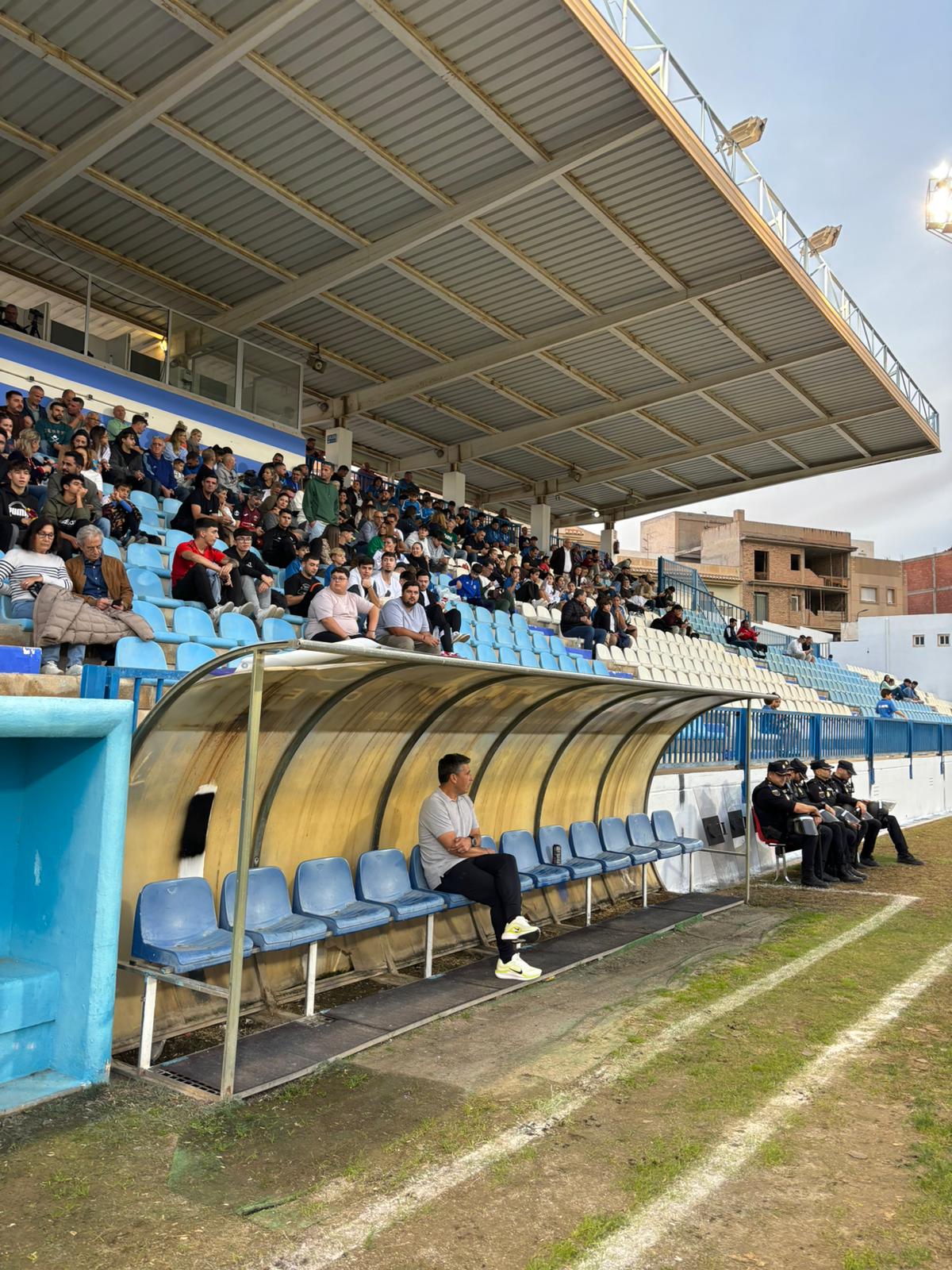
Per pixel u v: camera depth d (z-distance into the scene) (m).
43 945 4.39
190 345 16.36
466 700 6.77
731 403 20.72
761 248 14.24
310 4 9.12
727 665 23.75
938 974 6.83
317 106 10.88
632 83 10.44
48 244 14.41
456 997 5.96
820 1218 3.33
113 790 4.26
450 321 17.09
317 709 5.66
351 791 6.52
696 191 12.79
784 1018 5.74
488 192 12.55
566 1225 3.23
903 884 11.20
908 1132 4.09
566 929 8.31
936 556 58.19
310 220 13.55
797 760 11.70
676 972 6.80
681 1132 4.04
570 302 16.14
